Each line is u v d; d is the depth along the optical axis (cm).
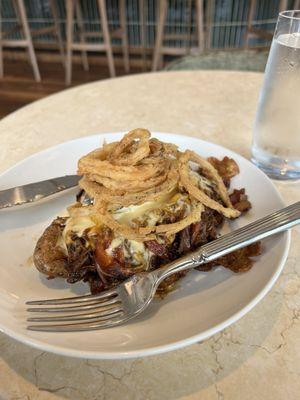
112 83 45
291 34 25
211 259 19
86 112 39
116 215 20
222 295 18
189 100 41
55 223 22
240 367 17
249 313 19
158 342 16
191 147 29
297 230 24
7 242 22
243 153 32
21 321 17
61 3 129
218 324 16
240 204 24
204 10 116
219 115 38
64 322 17
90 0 125
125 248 20
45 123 37
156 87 44
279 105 26
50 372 17
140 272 20
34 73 135
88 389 17
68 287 20
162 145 23
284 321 19
